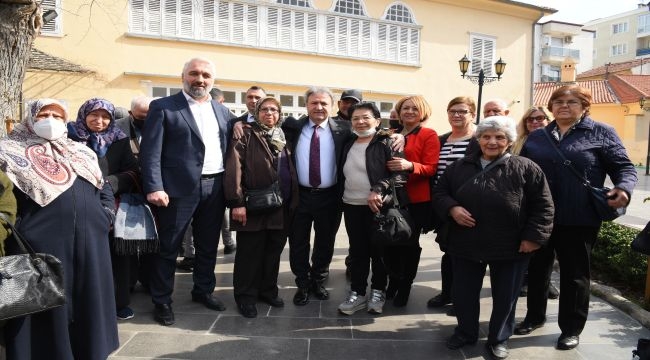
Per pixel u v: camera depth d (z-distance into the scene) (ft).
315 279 13.75
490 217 9.71
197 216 12.39
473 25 56.70
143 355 9.91
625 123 90.94
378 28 51.67
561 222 10.28
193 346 10.39
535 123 14.05
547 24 119.75
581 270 10.49
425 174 12.36
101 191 9.99
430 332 11.48
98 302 8.71
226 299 13.44
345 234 23.53
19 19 14.08
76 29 38.60
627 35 177.88
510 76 59.62
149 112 11.48
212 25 43.96
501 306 10.05
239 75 45.50
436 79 55.06
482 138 9.88
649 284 12.86
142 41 41.19
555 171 10.35
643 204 37.29
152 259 11.75
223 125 12.28
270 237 12.80
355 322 11.99
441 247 11.32
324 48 49.16
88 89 39.40
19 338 7.73
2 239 7.31
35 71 37.27
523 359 10.16
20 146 8.20
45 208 8.16
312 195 12.88
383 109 53.26
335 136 12.91
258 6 45.73
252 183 12.01
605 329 11.88
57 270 7.61
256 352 10.18
